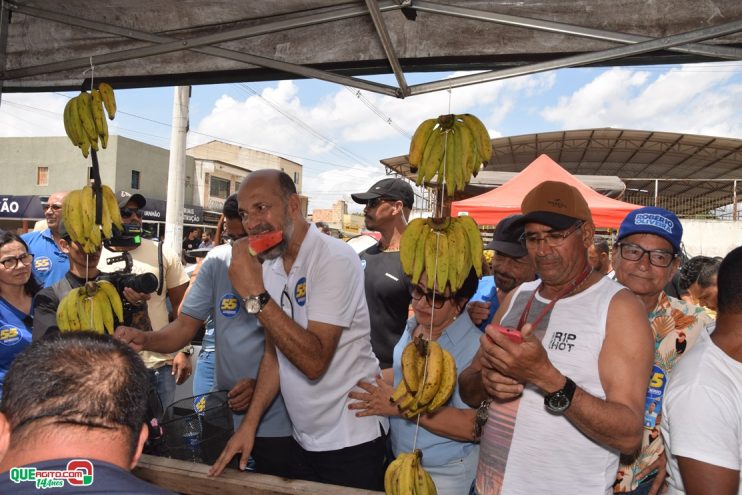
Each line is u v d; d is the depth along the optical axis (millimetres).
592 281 1719
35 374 931
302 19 2275
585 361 1574
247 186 2160
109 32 2451
